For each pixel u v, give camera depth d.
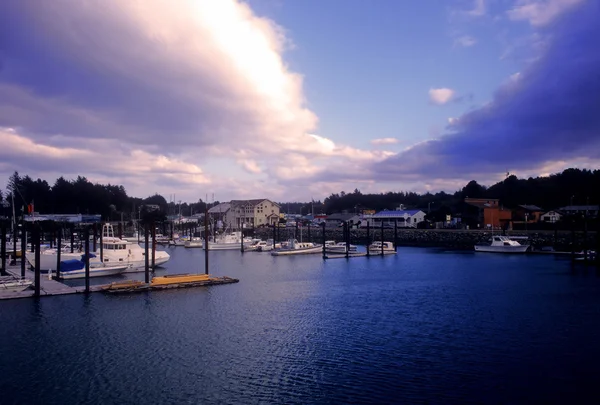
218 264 92.50
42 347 35.44
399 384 28.27
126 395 27.08
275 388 27.94
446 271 77.62
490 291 57.47
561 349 34.28
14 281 55.19
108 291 55.25
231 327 41.19
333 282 66.62
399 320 43.31
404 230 147.75
